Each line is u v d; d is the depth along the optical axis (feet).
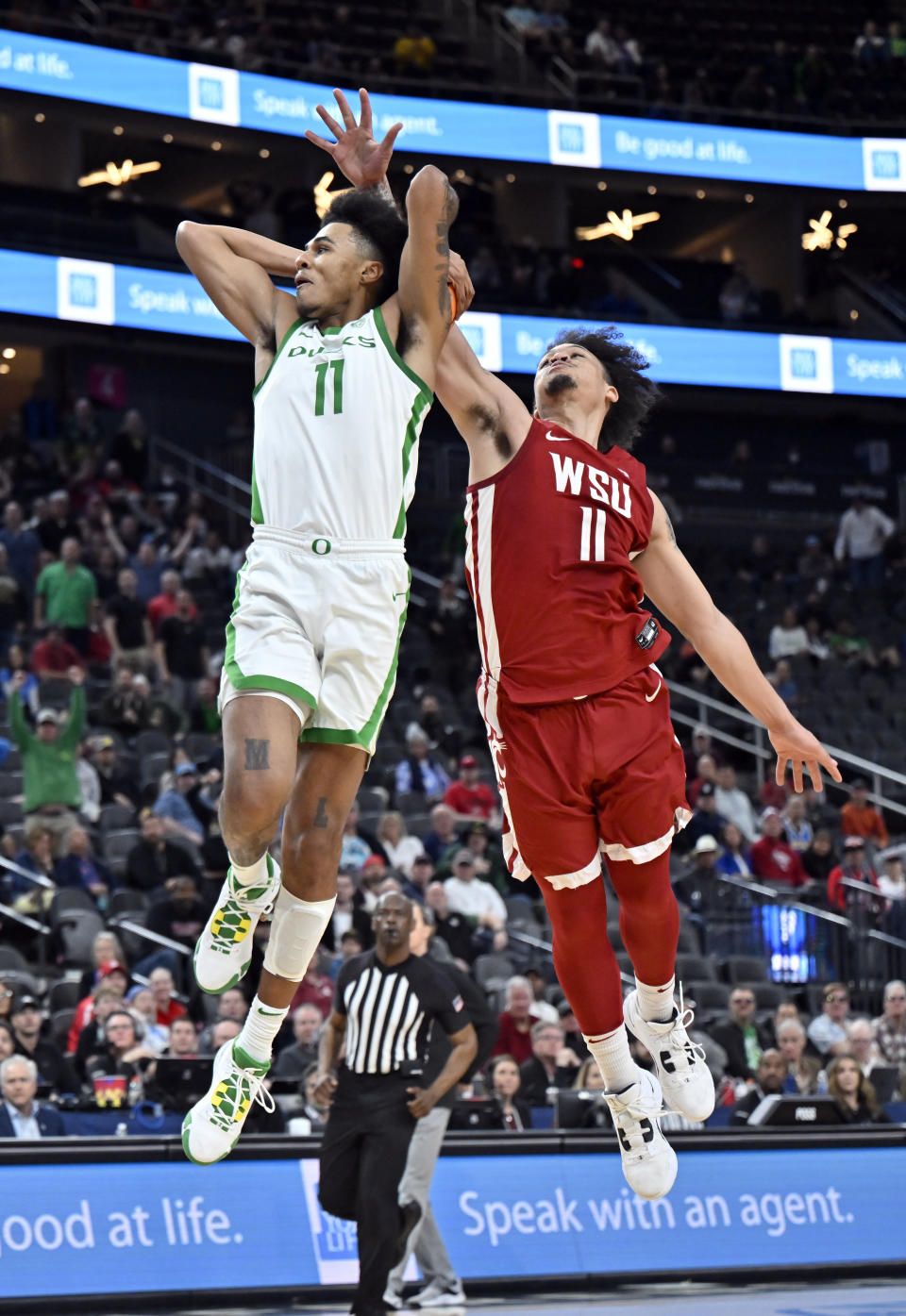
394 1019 23.56
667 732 12.84
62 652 53.01
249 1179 27.20
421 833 49.62
